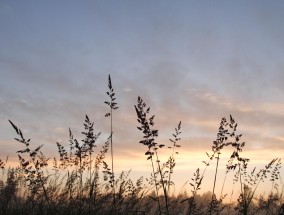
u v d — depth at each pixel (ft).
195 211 3.10
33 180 2.70
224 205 3.15
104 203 3.15
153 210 3.08
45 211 3.02
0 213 2.98
